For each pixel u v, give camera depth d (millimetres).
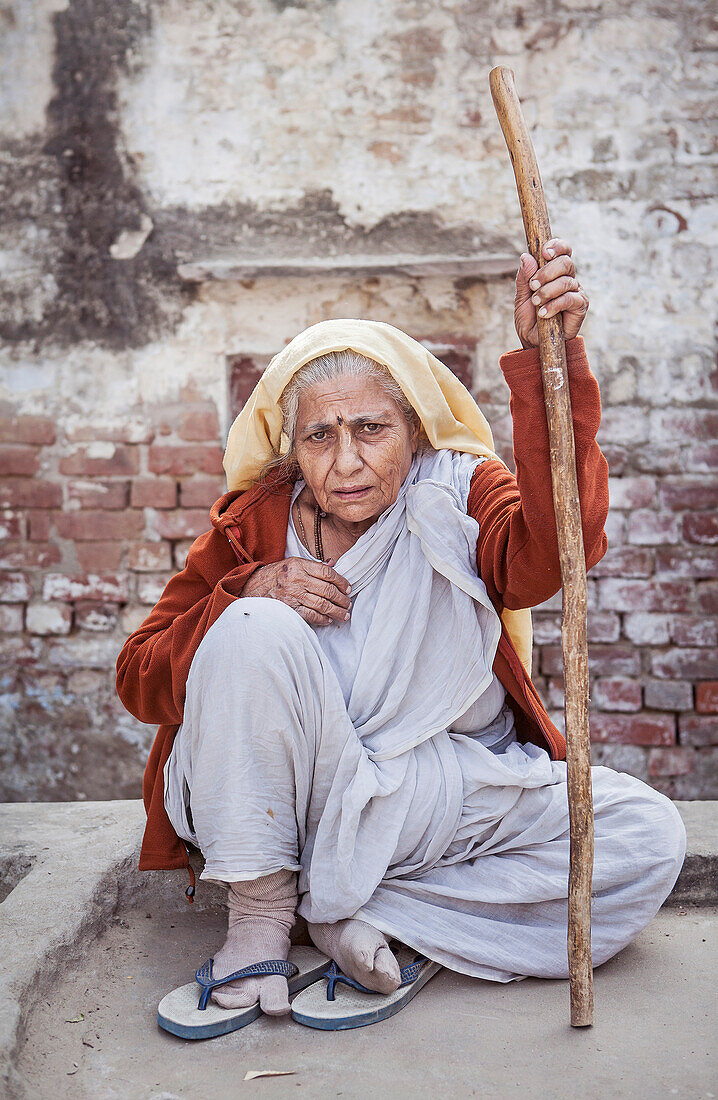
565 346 1588
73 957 1742
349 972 1621
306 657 1668
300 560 1827
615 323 4391
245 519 1947
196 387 4547
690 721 4316
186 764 1736
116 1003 1675
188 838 1831
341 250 4457
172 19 4496
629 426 4387
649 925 1987
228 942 1662
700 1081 1407
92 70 4547
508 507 1779
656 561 4359
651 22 4352
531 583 1713
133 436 4574
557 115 4391
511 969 1702
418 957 1712
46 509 4617
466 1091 1390
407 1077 1425
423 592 1814
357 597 1847
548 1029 1558
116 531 4586
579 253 4395
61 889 1895
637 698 4344
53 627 4602
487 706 1889
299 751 1657
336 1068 1448
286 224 4480
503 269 4309
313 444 1840
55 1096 1385
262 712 1615
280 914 1663
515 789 1806
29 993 1566
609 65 4367
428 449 1992
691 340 4375
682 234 4367
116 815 2400
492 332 4422
